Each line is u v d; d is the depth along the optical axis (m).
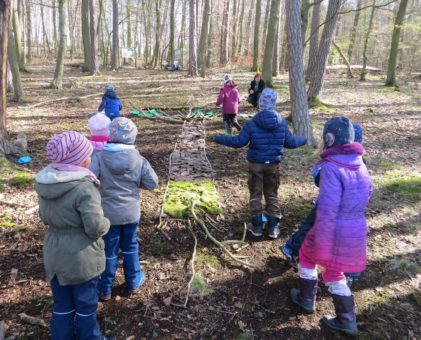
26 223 4.40
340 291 2.90
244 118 10.30
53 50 47.41
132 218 3.12
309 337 2.95
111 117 7.62
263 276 3.62
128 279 3.30
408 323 3.09
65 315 2.57
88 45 23.53
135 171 3.08
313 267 3.10
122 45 49.34
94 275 2.53
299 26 7.09
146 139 8.20
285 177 6.01
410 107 12.03
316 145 7.55
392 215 4.82
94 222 2.36
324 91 14.87
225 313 3.16
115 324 3.01
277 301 3.31
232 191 5.45
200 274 3.62
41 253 3.87
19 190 5.23
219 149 7.50
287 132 4.06
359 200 2.72
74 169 2.37
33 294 3.28
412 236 4.36
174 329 2.99
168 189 5.34
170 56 31.67
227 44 32.59
